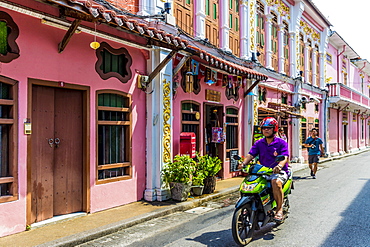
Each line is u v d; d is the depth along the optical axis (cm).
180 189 775
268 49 1487
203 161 880
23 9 531
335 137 2495
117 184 727
